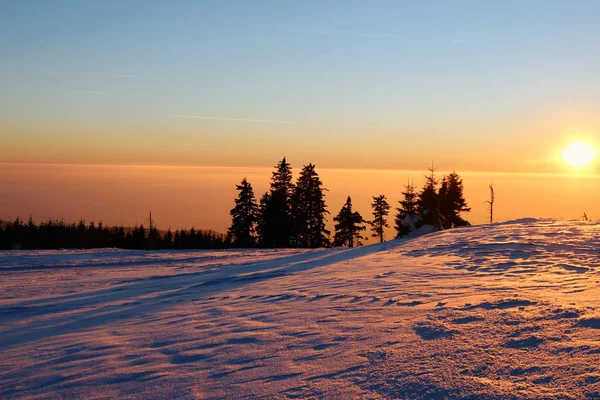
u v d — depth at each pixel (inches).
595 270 385.7
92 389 188.1
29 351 260.4
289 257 852.0
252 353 217.5
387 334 225.3
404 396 155.1
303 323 267.3
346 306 306.3
